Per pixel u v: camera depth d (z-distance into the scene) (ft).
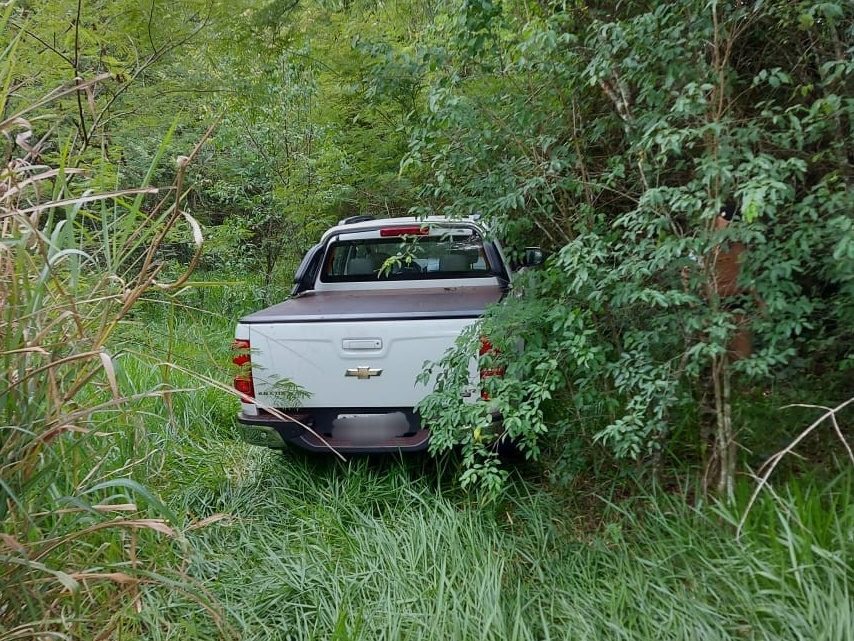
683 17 10.62
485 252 17.93
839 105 9.63
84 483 9.32
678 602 9.61
